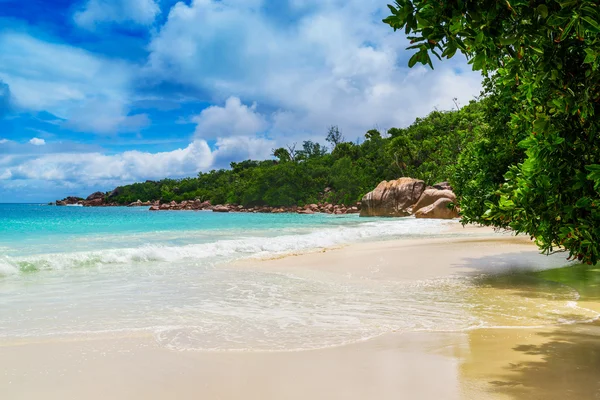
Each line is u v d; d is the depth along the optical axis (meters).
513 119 4.96
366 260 12.67
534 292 8.30
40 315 6.58
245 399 3.61
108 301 7.59
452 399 3.54
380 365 4.40
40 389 3.85
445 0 3.12
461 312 6.76
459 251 14.49
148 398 3.65
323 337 5.45
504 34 3.20
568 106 3.69
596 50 3.25
